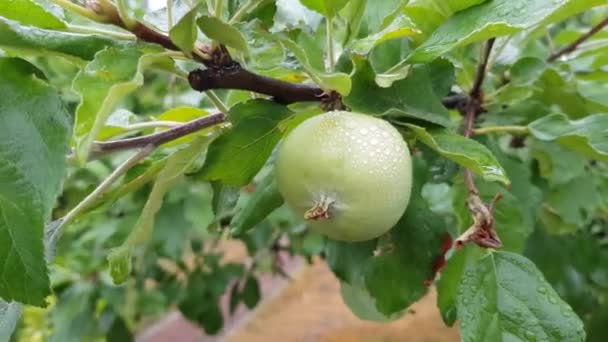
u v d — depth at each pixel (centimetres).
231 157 16
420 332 91
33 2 14
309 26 20
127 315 53
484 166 15
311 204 15
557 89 25
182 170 16
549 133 21
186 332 105
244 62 16
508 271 16
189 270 59
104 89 13
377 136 15
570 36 29
